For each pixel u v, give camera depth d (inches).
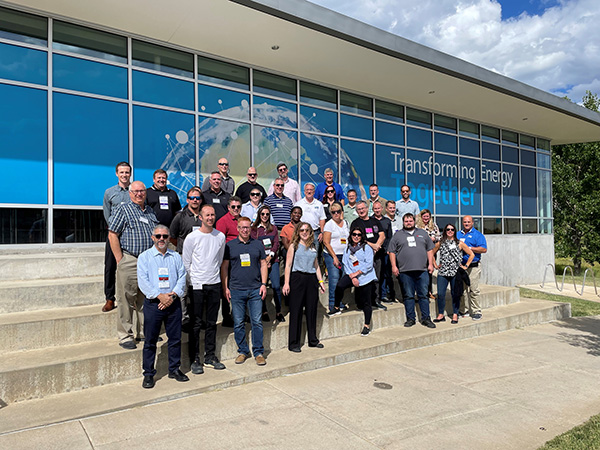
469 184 621.0
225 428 162.4
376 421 173.9
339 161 479.5
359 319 292.5
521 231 698.8
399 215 376.8
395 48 383.9
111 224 202.8
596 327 365.4
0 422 157.4
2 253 289.0
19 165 299.3
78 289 239.8
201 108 384.8
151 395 182.9
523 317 365.1
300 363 228.2
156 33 345.4
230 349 232.5
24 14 305.0
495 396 205.2
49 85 311.6
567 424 176.4
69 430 155.9
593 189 848.3
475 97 517.0
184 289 197.8
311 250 250.1
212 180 271.3
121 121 341.7
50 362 182.4
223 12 310.7
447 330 304.0
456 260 320.5
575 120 627.2
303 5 323.6
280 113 435.5
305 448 150.6
